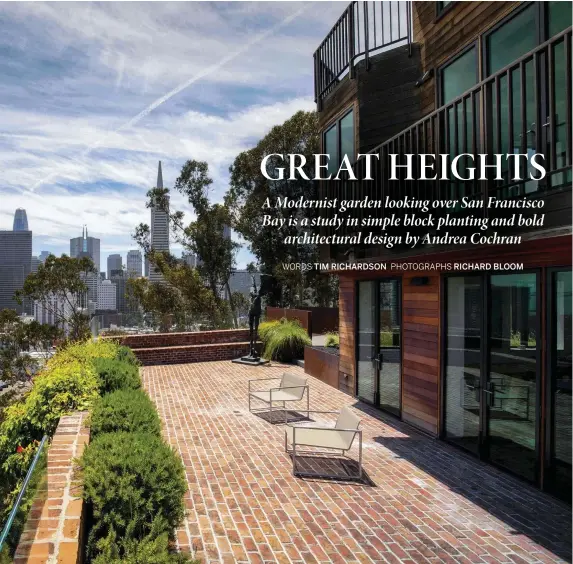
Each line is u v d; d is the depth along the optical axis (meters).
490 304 6.77
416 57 8.95
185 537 4.66
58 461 4.19
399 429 8.61
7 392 24.97
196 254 32.50
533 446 5.95
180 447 7.46
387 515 5.19
